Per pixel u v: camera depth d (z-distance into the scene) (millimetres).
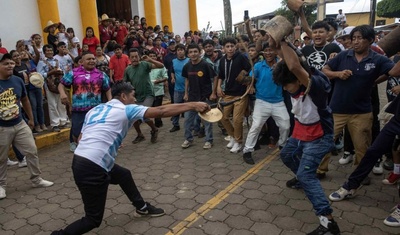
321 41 4539
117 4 13461
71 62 7238
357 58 3748
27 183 4668
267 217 3398
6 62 4020
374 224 3176
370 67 3654
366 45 3629
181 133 6906
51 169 5207
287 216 3398
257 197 3838
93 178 2775
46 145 6395
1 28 8211
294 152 3371
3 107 4023
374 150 3375
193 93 5703
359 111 3816
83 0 9805
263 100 4777
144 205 3475
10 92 4105
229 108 5371
